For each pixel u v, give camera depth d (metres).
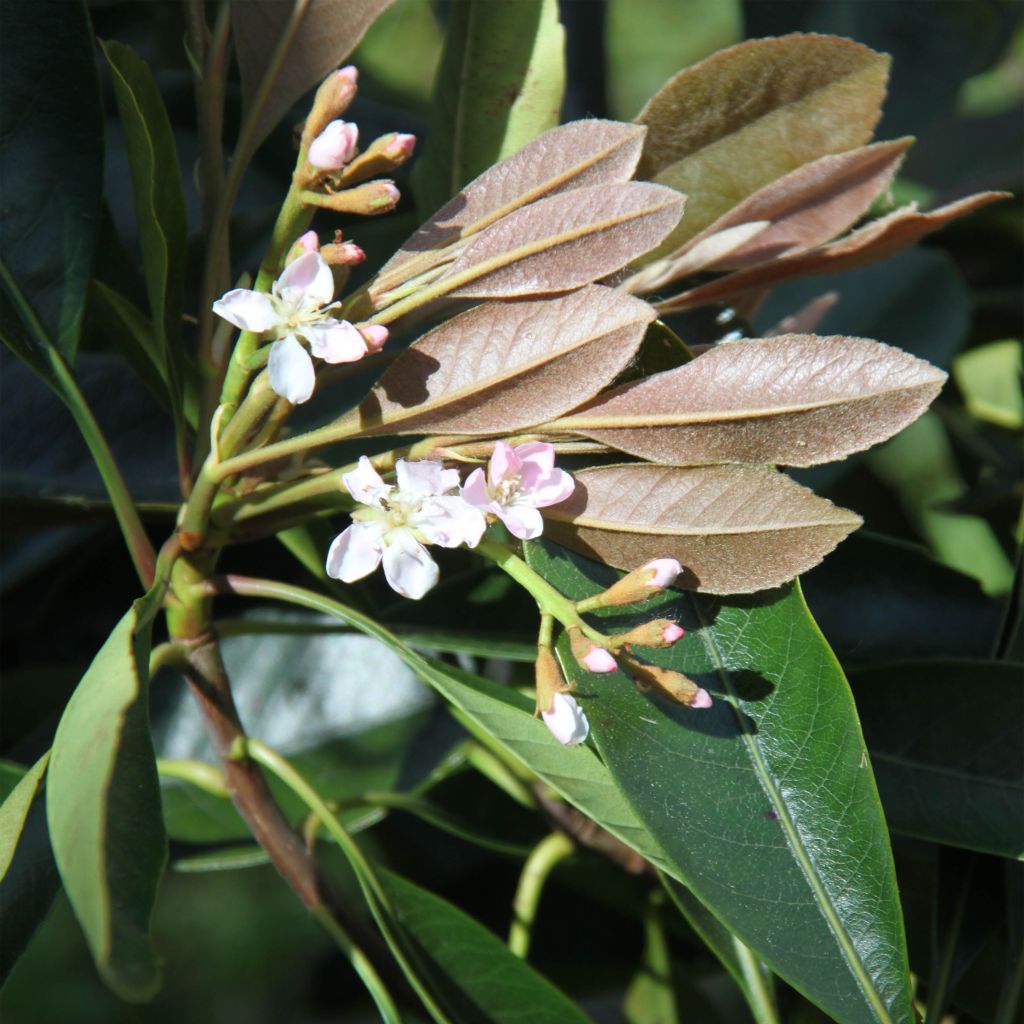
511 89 0.53
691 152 0.51
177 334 0.51
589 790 0.47
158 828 0.44
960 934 0.51
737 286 0.51
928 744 0.51
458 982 0.51
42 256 0.51
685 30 1.33
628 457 0.49
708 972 0.61
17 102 0.51
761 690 0.48
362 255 0.47
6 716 0.61
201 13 0.50
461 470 0.48
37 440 0.56
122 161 0.61
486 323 0.47
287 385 0.46
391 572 0.47
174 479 0.57
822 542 0.47
